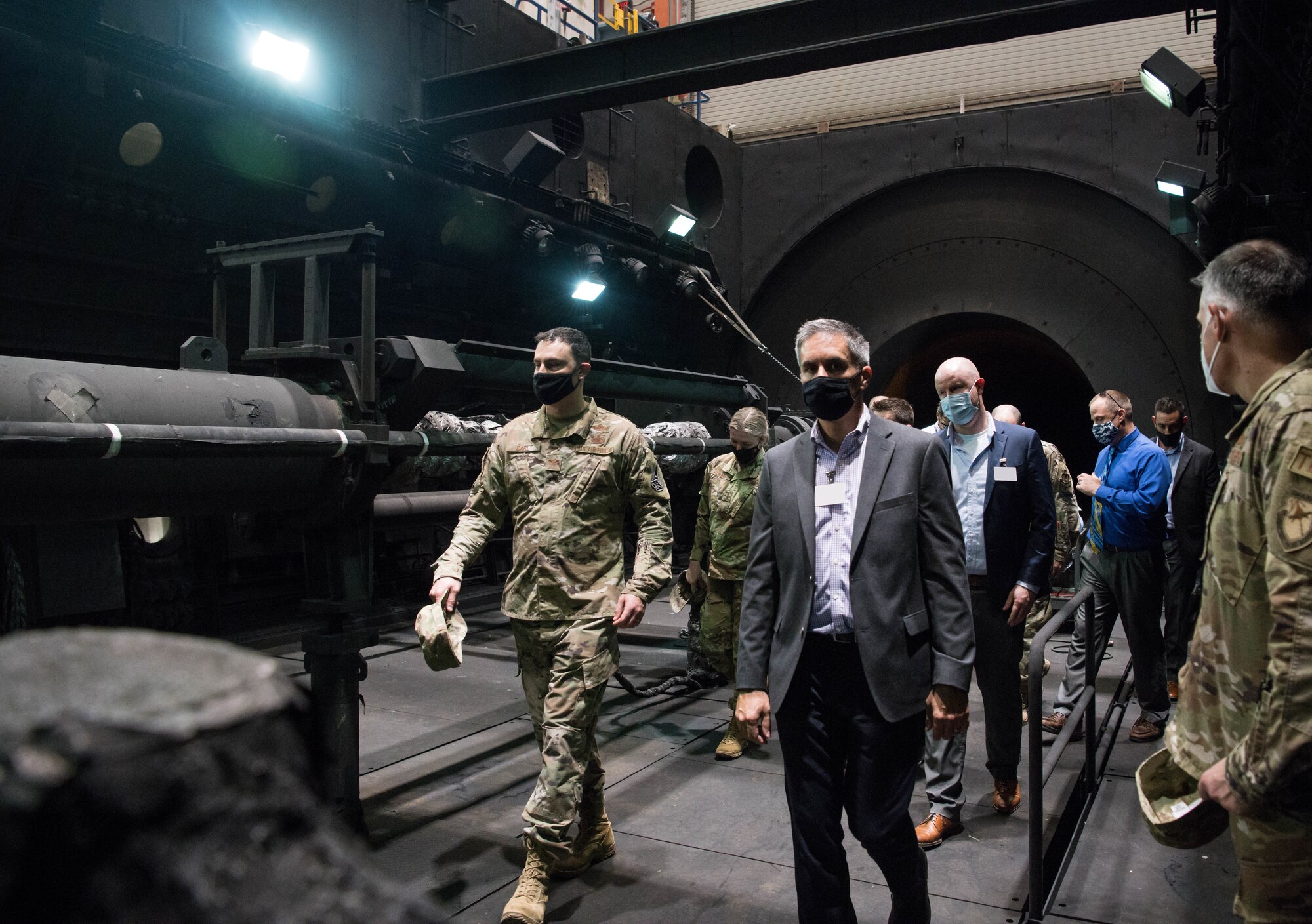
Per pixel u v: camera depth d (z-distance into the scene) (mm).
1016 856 3246
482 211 8961
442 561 2943
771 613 2354
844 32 7148
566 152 10867
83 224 6242
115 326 6676
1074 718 3338
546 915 2861
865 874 3141
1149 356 11656
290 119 7090
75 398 2494
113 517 2639
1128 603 4457
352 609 3271
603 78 8219
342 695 3264
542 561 2938
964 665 2137
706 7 15289
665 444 5918
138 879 358
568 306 10766
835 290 13422
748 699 2271
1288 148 6535
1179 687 1694
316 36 7902
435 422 5469
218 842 382
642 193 12164
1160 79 7500
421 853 3312
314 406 3189
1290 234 7062
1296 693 1294
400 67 8836
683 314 12641
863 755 2150
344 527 3291
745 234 13797
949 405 3498
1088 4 6332
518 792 3918
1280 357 1535
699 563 4852
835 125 14023
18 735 346
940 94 13359
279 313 7852
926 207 12820
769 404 13805
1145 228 11648
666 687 5508
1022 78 12875
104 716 364
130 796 355
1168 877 3088
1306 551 1308
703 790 3951
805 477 2311
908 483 2221
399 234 8523
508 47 10344
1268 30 5703
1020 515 3488
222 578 7348
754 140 14625
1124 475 4488
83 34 5680
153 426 2500
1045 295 12188
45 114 5637
